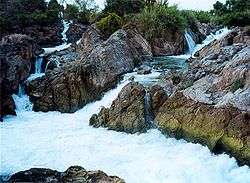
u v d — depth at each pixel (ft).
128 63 79.92
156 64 84.43
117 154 49.52
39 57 94.84
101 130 59.31
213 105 51.19
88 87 74.18
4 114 68.44
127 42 84.53
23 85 81.25
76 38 129.59
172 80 65.00
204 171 43.57
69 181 41.68
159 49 99.66
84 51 92.12
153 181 42.32
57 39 126.82
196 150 48.29
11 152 50.85
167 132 53.88
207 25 127.03
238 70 53.98
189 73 64.08
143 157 48.06
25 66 84.84
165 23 101.19
